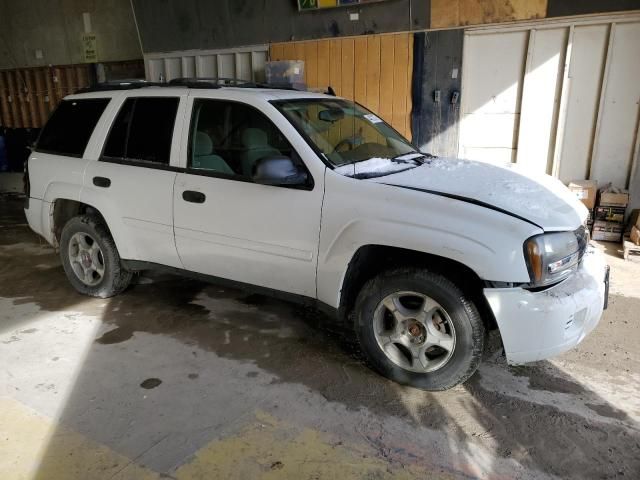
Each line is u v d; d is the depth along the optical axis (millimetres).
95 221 4465
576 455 2650
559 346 2891
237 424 2912
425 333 3125
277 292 3648
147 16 9289
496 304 2852
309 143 3414
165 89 4062
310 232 3332
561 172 6863
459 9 6727
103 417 2982
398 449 2709
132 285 4941
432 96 7188
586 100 6531
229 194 3611
